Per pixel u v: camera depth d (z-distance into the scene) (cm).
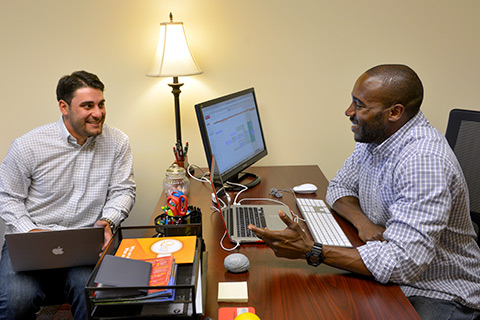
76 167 178
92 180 181
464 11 229
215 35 232
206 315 103
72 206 178
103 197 183
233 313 102
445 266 128
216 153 180
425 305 124
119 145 186
